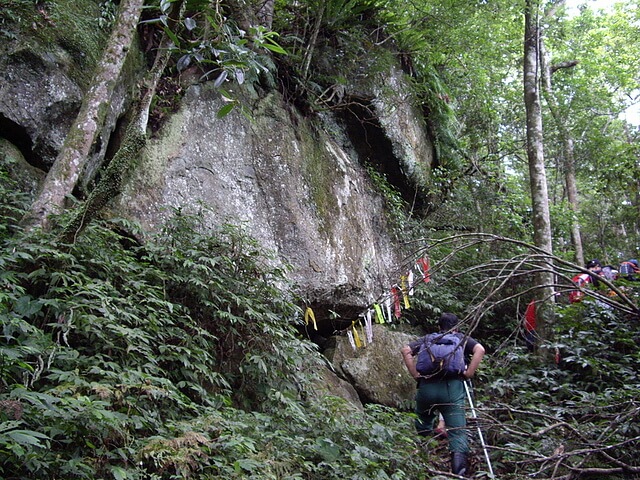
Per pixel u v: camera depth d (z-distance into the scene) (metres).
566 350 6.07
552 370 6.18
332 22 7.21
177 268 4.33
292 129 6.36
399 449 4.21
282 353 4.41
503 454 4.55
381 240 7.64
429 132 9.42
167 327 3.89
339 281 6.13
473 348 4.89
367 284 6.64
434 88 9.38
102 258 3.82
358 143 8.05
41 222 3.65
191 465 2.83
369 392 5.99
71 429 2.58
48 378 2.82
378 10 8.15
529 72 8.32
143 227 4.77
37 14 4.58
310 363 4.99
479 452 4.66
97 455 2.60
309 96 6.69
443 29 8.72
